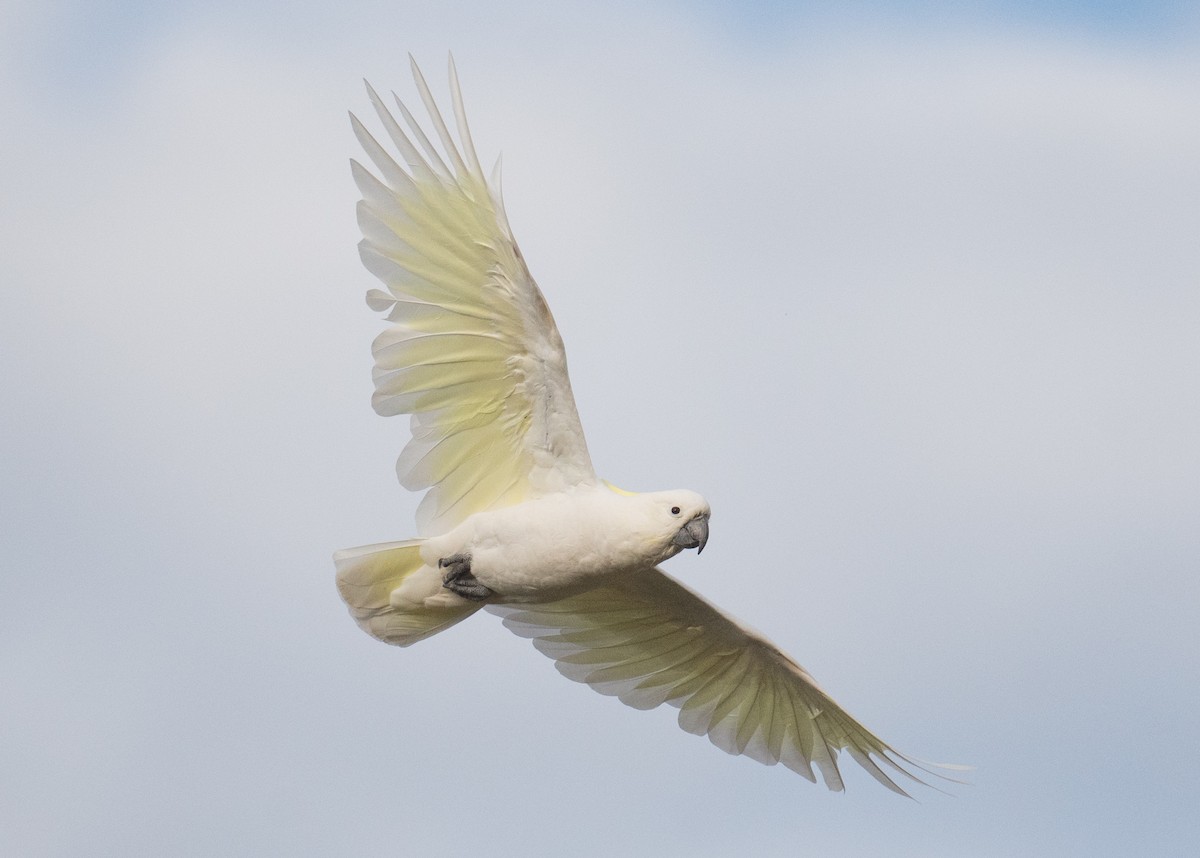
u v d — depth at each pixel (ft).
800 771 52.65
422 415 42.57
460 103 40.22
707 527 42.78
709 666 51.16
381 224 41.04
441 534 43.29
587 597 49.06
